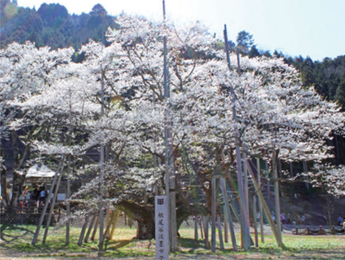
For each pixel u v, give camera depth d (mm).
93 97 16484
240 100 11977
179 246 14320
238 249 12961
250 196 18359
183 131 12531
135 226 22859
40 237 16203
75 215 14578
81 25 91688
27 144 18359
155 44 16062
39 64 18438
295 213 33531
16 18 72562
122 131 13711
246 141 13383
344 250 12508
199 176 12992
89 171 15875
